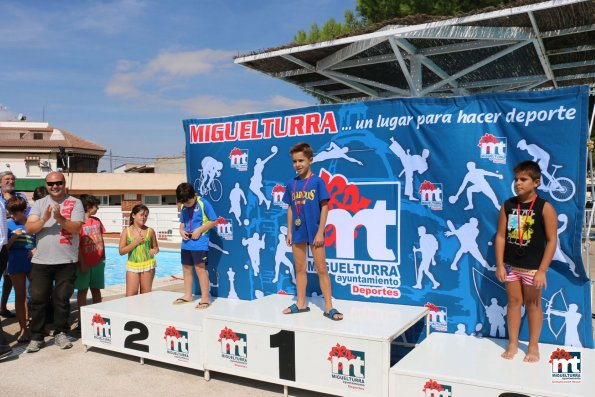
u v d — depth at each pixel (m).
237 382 4.50
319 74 9.18
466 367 3.62
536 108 4.26
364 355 3.77
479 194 4.51
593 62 7.89
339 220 5.21
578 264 4.10
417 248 4.81
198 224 5.42
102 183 30.48
